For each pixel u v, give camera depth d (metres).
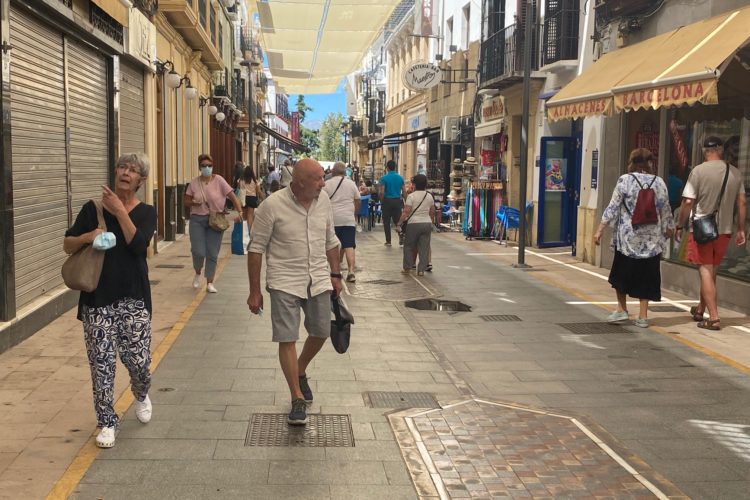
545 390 5.98
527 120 13.55
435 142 29.05
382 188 17.38
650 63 10.17
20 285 7.34
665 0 11.20
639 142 12.27
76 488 3.96
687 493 4.08
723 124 9.78
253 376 6.12
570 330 8.20
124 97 12.45
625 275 8.31
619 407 5.56
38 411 5.12
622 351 7.26
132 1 12.24
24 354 6.56
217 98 27.59
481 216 18.95
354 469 4.31
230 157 35.81
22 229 7.38
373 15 22.20
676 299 10.16
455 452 4.60
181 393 5.63
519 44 17.50
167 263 12.93
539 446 4.72
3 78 6.61
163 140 15.91
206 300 9.42
